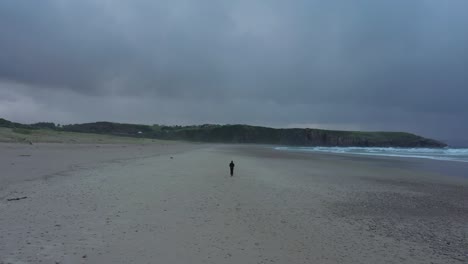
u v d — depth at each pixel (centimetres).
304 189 1528
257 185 1603
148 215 932
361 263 648
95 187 1321
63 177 1541
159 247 682
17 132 5159
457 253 723
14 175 1509
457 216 1079
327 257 671
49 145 4000
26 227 766
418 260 676
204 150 6462
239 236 782
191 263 607
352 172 2458
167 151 5084
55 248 644
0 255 591
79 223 821
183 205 1080
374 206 1194
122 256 623
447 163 3562
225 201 1177
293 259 652
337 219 984
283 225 893
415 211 1136
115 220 864
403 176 2245
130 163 2491
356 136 17488
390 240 800
